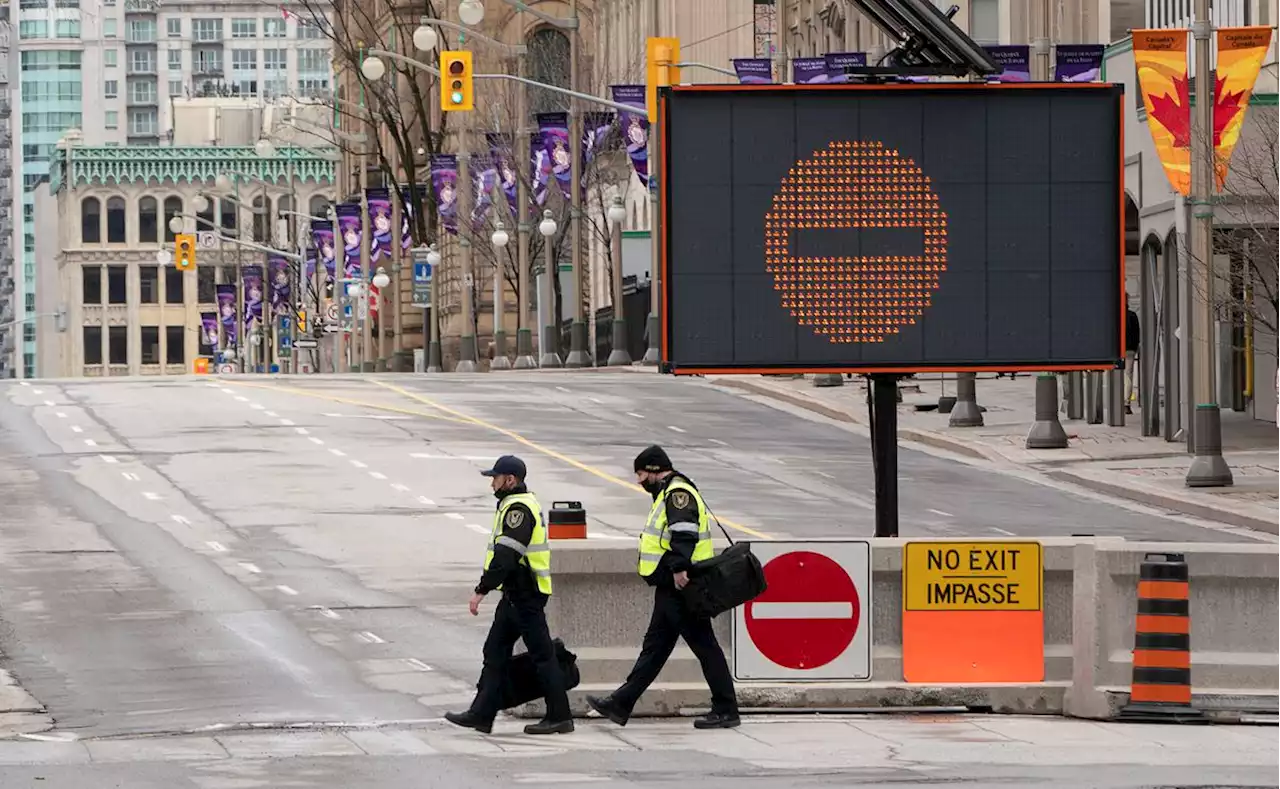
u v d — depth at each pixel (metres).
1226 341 136.38
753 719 50.91
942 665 51.28
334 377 174.62
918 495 102.00
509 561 47.41
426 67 180.00
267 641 65.12
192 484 104.75
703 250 58.59
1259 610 50.00
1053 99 59.25
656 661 48.88
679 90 58.38
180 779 42.62
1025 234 59.22
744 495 100.56
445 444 121.00
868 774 42.06
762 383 159.00
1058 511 96.06
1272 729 48.88
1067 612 51.78
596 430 130.50
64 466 112.25
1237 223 109.25
